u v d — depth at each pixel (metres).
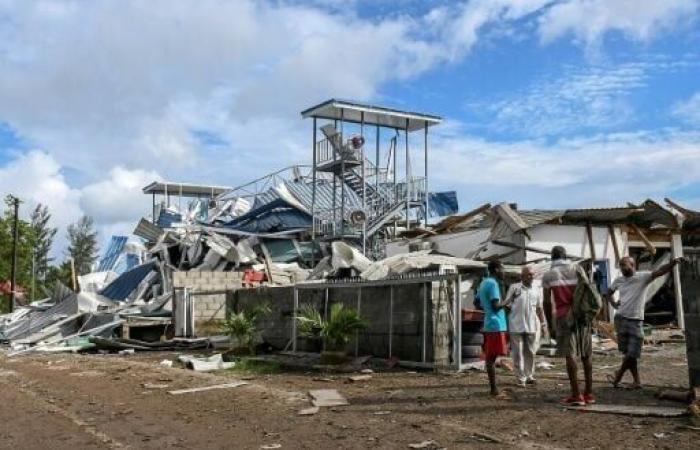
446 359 13.34
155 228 40.22
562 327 8.78
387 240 29.61
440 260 18.02
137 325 24.67
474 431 7.51
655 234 23.77
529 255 20.89
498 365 13.04
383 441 7.24
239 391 11.27
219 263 31.36
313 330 14.50
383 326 14.56
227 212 40.00
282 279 27.97
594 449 6.54
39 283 71.06
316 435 7.67
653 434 6.97
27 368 17.14
